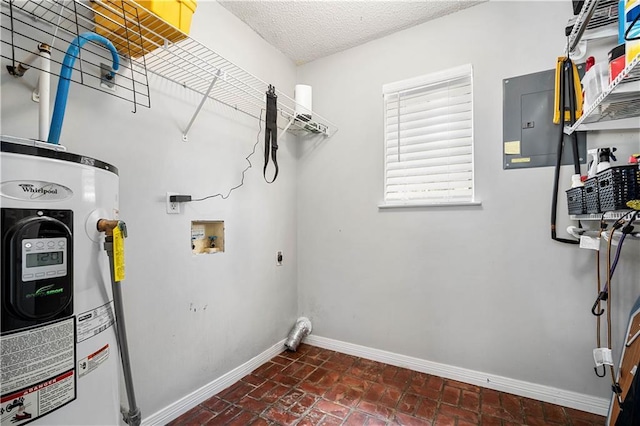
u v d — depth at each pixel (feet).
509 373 5.84
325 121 8.09
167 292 4.99
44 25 3.57
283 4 6.09
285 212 8.04
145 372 4.64
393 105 7.26
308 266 8.34
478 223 6.18
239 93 6.24
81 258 2.37
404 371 6.70
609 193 3.66
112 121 4.29
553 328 5.50
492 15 6.05
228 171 6.24
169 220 5.05
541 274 5.61
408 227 6.95
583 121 4.81
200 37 5.62
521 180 5.79
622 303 5.03
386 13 6.42
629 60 2.80
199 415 5.11
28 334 2.00
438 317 6.55
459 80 6.48
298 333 7.87
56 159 2.20
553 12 5.54
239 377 6.32
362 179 7.55
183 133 5.32
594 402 5.15
